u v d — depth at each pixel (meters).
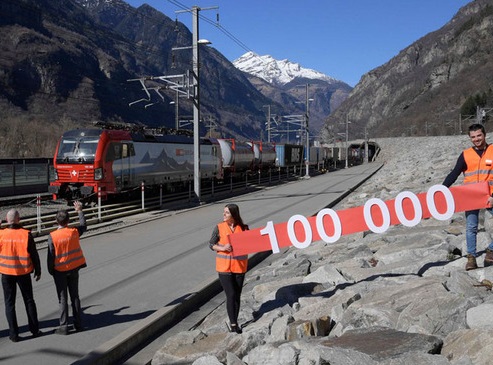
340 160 100.06
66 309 7.96
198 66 27.95
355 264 10.10
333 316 7.14
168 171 30.59
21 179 28.80
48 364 6.82
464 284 6.84
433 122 183.50
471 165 7.37
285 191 37.00
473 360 4.96
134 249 15.18
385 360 5.05
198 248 15.17
